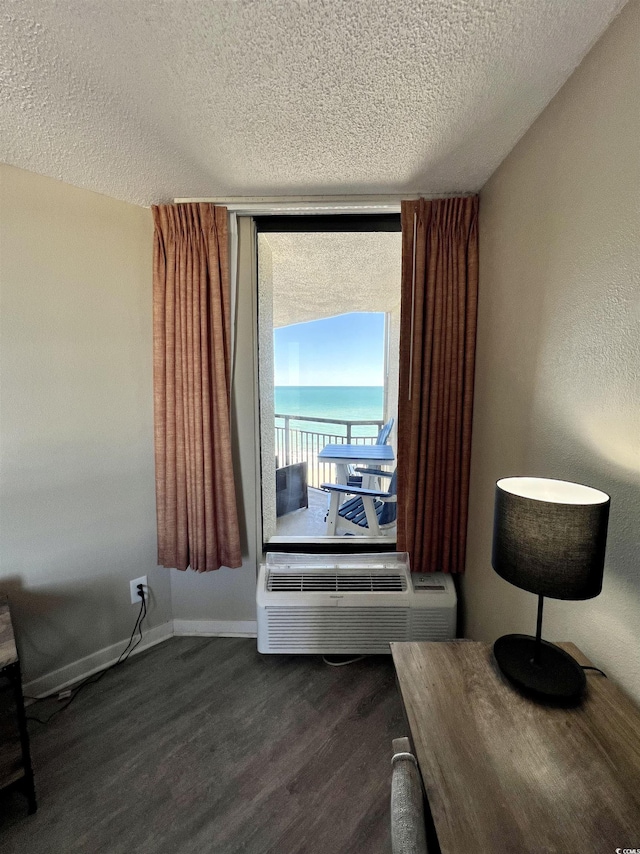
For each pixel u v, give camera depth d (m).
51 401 1.61
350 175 1.53
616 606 0.88
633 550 0.84
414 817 0.60
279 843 1.12
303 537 2.13
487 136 1.29
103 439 1.75
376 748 1.42
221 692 1.67
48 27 0.88
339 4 0.83
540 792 0.65
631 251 0.83
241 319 1.87
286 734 1.47
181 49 0.94
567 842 0.57
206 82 1.04
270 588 1.84
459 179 1.57
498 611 1.48
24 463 1.56
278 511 2.22
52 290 1.57
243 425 1.93
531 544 0.81
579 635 1.02
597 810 0.62
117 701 1.62
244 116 1.18
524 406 1.29
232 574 2.01
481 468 1.64
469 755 0.71
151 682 1.73
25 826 1.17
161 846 1.12
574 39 0.91
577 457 1.02
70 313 1.62
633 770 0.68
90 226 1.65
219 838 1.14
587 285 0.97
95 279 1.67
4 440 1.51
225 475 1.83
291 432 2.16
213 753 1.40
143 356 1.83
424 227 1.66
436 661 0.97
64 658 1.71
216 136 1.28
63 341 1.61
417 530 1.81
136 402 1.83
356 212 1.78
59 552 1.67
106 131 1.25
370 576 1.87
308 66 0.99
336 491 2.14
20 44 0.92
